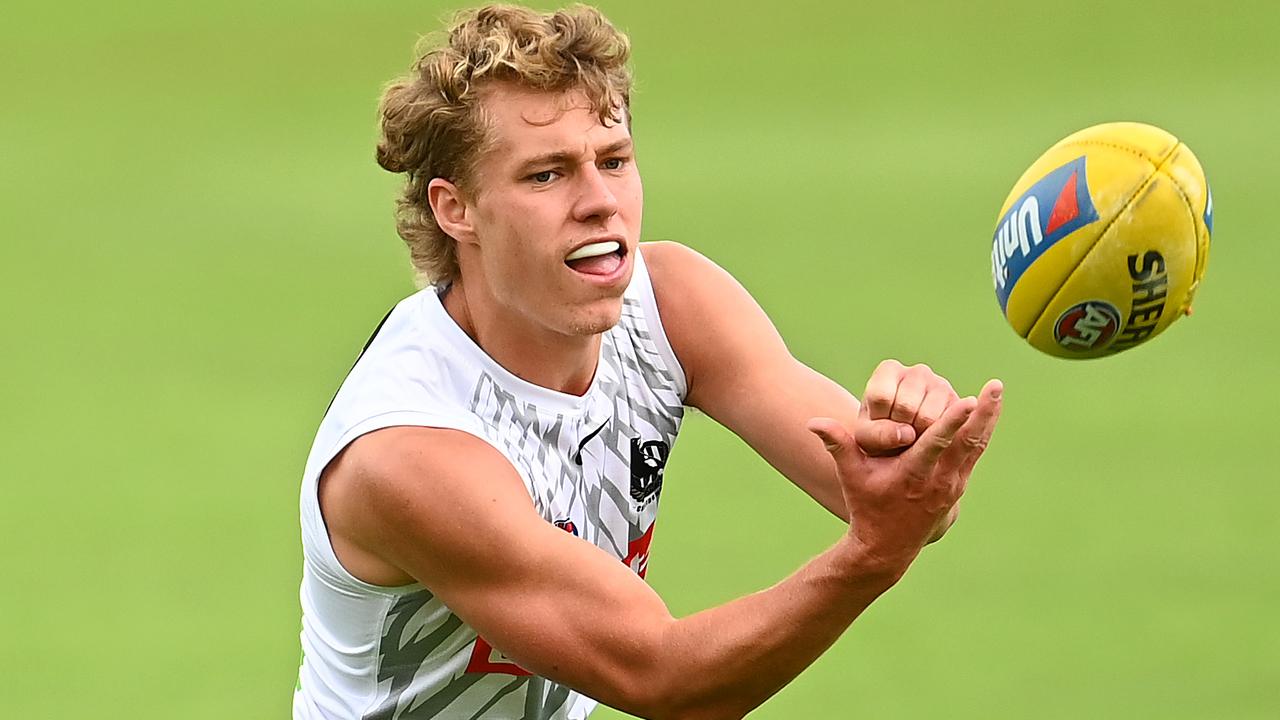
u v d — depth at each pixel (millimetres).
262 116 61500
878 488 10648
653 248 14742
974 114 55188
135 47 71938
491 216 12766
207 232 48219
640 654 11609
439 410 12883
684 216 46750
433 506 12234
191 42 72312
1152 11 64938
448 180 13031
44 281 43812
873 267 40875
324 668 14250
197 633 24359
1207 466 28391
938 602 24156
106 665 23422
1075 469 28547
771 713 21031
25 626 24641
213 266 44656
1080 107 54594
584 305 12797
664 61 64688
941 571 25188
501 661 13922
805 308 37625
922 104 56844
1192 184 12156
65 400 34562
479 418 13359
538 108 12508
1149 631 22938
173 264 45031
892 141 53312
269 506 28688
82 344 38312
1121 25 63406
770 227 45156
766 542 25969
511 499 12234
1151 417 30781
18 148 58875
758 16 69812
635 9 72312
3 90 66500
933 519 10719
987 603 24016
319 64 67938
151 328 39250
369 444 12641
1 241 47969
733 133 55438
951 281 39406
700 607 23594
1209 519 26391
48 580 26203
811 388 14172
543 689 14461
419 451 12445
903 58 62375
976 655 22469
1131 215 11984
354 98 63031
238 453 31109
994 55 61562
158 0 79438
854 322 36375
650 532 14445
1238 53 58781
